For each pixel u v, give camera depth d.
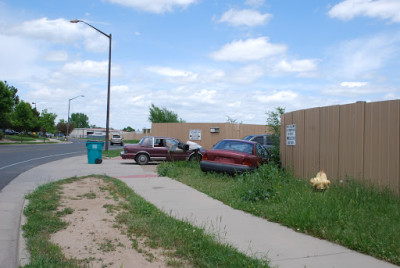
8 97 42.62
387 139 6.73
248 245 4.82
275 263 4.18
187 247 4.59
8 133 81.38
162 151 17.00
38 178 11.05
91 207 6.66
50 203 6.66
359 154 7.39
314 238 5.20
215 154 11.00
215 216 6.42
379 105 6.93
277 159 11.94
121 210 6.54
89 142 17.20
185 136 24.00
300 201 6.68
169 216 6.16
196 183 9.91
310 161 9.21
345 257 4.43
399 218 5.64
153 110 37.94
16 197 7.79
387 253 4.41
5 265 4.07
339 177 7.96
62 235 4.89
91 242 4.67
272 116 12.58
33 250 4.18
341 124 7.95
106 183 9.68
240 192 7.93
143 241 4.83
